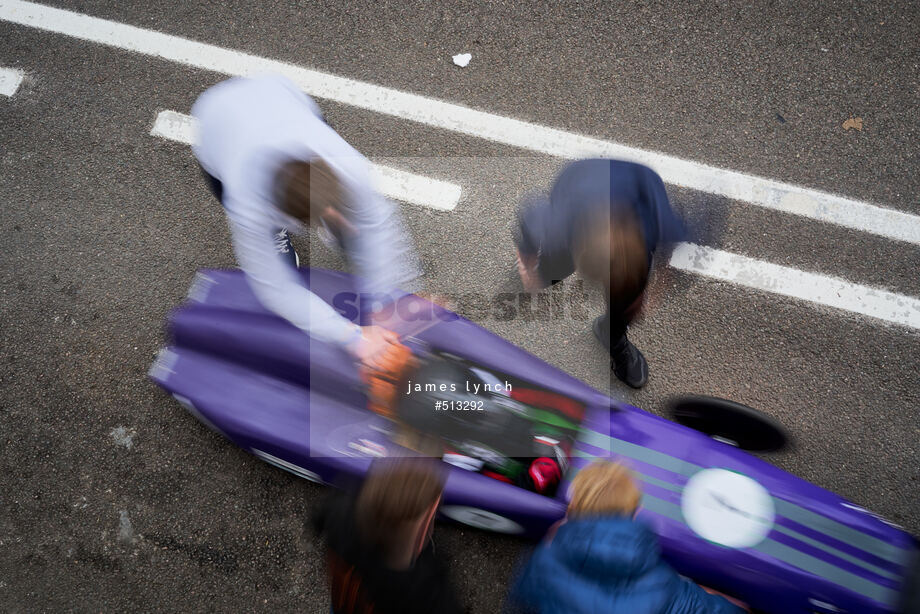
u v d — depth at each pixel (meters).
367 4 4.34
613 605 2.12
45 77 4.25
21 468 3.42
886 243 3.66
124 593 3.21
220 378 2.98
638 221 2.28
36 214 3.93
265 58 4.22
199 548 3.27
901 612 2.54
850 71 4.04
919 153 3.84
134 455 3.43
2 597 3.22
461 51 4.19
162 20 4.36
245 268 2.46
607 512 2.27
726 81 4.05
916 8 4.16
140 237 3.85
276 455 2.97
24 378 3.59
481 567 3.20
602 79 4.08
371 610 2.14
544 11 4.27
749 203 3.76
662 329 3.57
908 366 3.46
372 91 4.11
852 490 3.30
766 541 2.64
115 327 3.67
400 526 2.04
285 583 3.21
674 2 4.25
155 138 4.06
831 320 3.55
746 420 3.05
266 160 2.17
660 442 2.84
